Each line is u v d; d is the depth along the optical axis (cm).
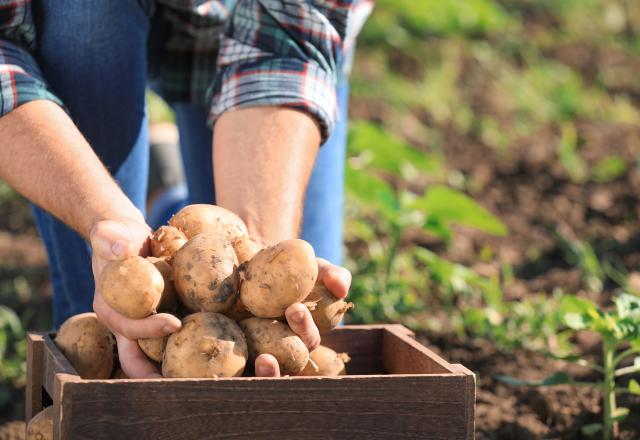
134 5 168
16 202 301
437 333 209
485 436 175
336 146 187
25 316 220
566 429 177
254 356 138
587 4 501
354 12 173
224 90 163
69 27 164
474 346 203
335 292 142
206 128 194
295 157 157
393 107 364
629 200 286
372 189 236
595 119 369
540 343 203
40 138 147
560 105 376
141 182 178
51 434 139
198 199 199
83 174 144
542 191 299
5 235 279
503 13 461
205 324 134
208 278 137
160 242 141
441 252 259
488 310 210
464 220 225
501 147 337
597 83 406
